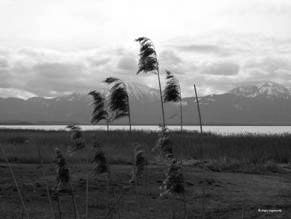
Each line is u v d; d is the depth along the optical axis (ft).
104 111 18.95
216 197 33.68
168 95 21.31
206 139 84.02
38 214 27.40
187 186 37.35
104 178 40.11
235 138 86.07
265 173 50.08
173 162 15.61
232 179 43.32
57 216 26.84
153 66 20.90
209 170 49.16
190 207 29.86
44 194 33.37
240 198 33.68
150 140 80.53
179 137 90.07
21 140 89.97
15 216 26.58
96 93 18.98
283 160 62.49
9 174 42.63
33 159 55.62
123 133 108.99
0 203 30.07
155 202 30.83
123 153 62.75
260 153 65.00
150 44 20.90
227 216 27.86
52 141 82.48
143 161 20.07
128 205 29.73
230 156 63.62
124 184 37.47
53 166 46.98
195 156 62.69
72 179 39.32
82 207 29.45
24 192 33.94
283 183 42.37
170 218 26.61
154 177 40.32
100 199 31.71
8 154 60.70
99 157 18.52
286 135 92.38
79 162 50.62
